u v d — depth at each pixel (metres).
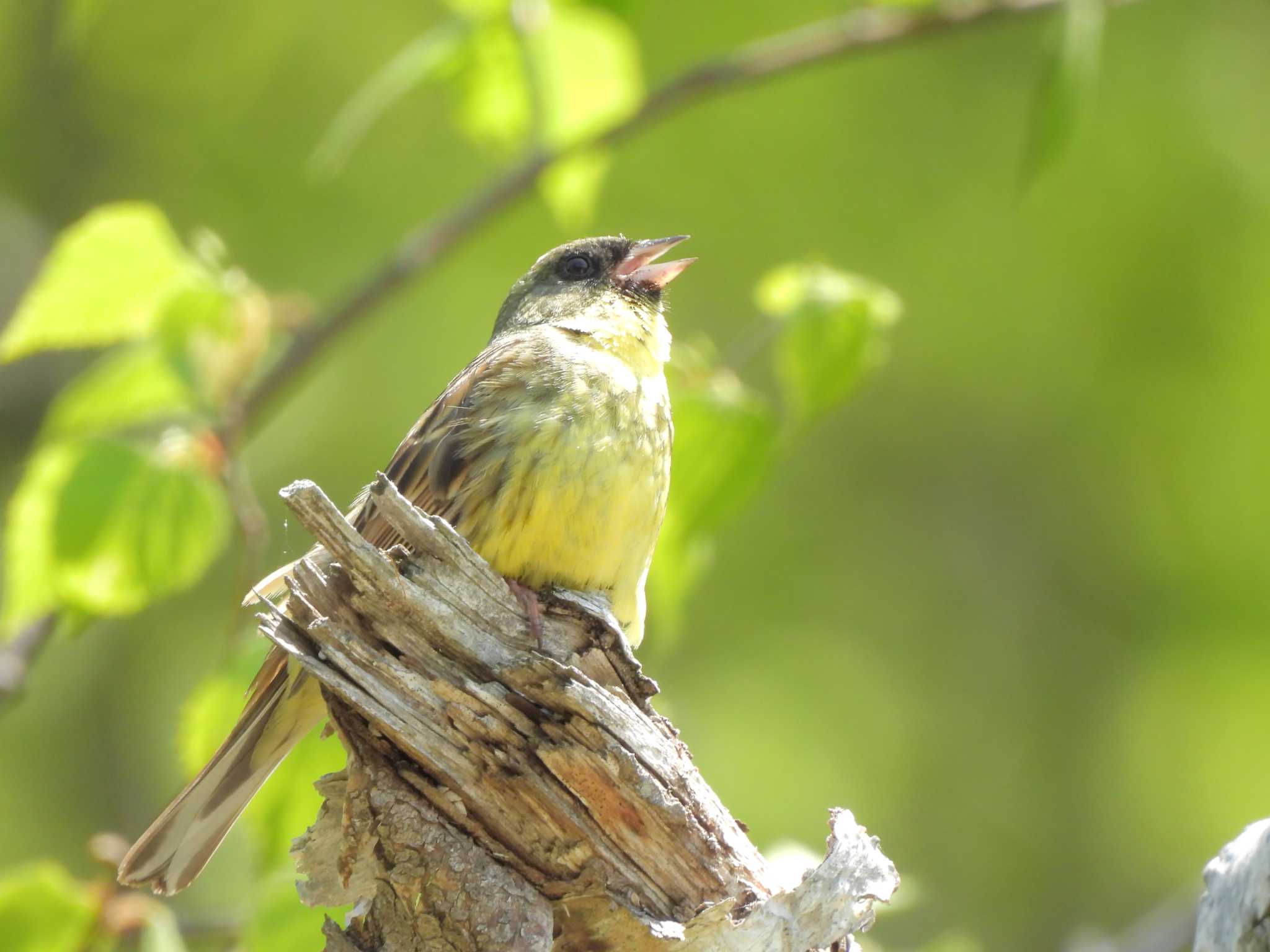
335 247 13.93
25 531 7.73
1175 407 13.55
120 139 15.24
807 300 8.16
